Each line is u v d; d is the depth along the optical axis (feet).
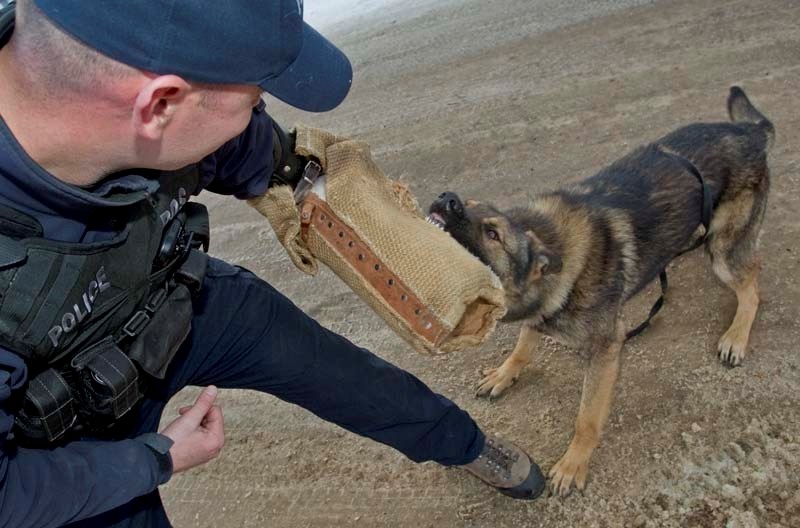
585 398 9.36
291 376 6.87
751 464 8.69
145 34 3.51
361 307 13.56
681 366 10.31
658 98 16.35
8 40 3.88
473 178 15.96
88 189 4.35
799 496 8.20
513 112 17.97
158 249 5.13
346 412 7.29
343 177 6.23
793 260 11.32
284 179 6.23
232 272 6.59
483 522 9.12
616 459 9.34
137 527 5.91
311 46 4.80
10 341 4.12
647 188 10.50
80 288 4.42
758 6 18.94
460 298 5.84
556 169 15.17
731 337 10.19
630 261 10.11
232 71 3.92
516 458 8.76
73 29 3.43
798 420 8.99
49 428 4.63
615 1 22.45
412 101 20.77
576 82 18.26
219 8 3.67
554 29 22.04
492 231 9.57
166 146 4.17
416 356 12.05
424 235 6.14
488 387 10.89
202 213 5.92
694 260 12.15
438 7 29.01
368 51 26.48
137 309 5.15
